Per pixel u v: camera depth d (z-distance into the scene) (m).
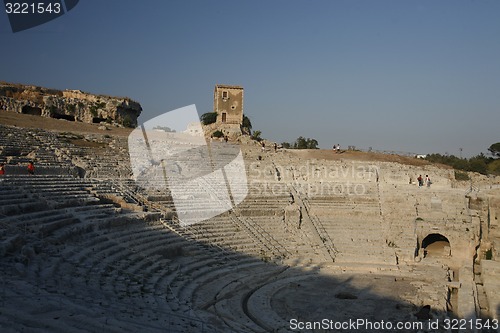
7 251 19.77
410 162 70.50
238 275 31.16
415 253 41.47
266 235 40.44
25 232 22.55
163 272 27.23
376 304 27.80
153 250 29.48
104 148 51.41
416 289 31.30
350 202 48.56
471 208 46.59
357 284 32.12
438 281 33.84
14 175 31.86
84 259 23.64
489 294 30.88
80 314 14.87
